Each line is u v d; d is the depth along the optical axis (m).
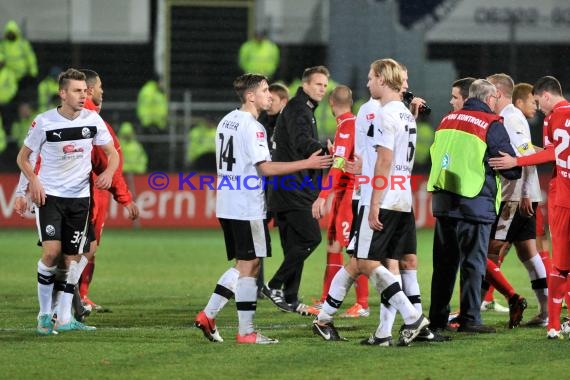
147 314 32.91
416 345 26.17
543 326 30.06
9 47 76.00
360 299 32.94
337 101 31.56
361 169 26.41
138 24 81.06
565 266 27.16
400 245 26.19
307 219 33.25
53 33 80.12
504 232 30.36
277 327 30.09
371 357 24.36
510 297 29.47
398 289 25.84
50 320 28.14
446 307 28.50
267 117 36.81
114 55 81.44
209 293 38.94
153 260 51.00
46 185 27.80
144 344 26.34
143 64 81.69
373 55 78.56
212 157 72.94
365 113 25.98
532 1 80.19
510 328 29.59
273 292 33.44
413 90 78.25
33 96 78.06
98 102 32.22
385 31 78.69
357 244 25.77
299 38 79.81
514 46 77.75
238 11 82.50
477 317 28.56
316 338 27.58
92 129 28.05
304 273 46.94
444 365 23.36
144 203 69.81
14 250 55.09
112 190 32.88
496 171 28.03
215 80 82.00
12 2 79.38
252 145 25.98
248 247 26.28
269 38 79.75
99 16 80.50
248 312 26.53
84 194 28.23
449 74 78.75
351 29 78.69
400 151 25.53
